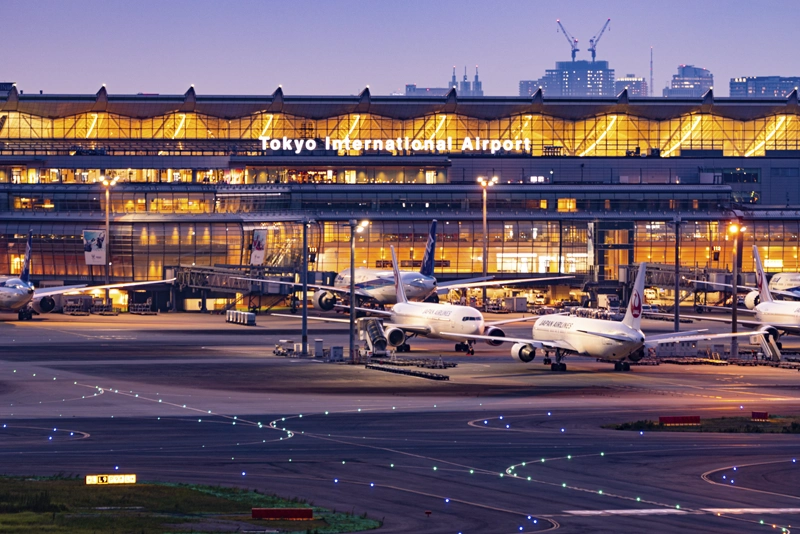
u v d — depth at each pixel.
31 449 67.19
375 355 132.62
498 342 129.25
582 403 92.81
